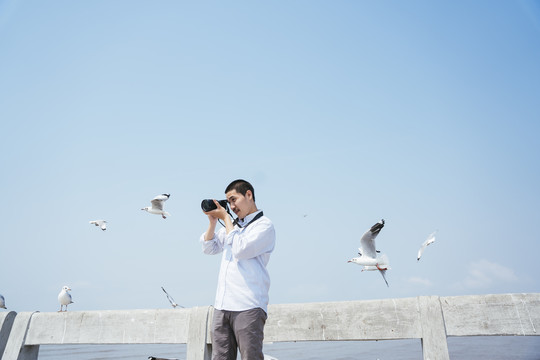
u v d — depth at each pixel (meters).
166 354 12.08
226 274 2.55
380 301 3.46
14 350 4.29
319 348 13.17
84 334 4.18
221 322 2.48
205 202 2.72
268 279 2.60
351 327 3.45
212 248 2.93
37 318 4.44
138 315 4.07
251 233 2.55
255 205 2.81
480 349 11.10
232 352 2.47
